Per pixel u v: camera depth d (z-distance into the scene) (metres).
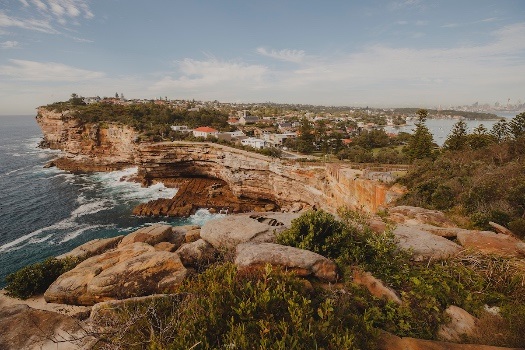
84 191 55.59
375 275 6.16
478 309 5.55
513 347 4.59
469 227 11.27
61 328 5.09
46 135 104.19
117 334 4.09
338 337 3.64
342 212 8.38
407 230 8.38
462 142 44.47
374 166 36.22
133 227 39.22
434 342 4.42
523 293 5.68
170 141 70.06
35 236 35.34
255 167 51.41
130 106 111.62
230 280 4.62
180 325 3.92
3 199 48.94
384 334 4.53
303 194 45.12
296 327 3.62
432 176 20.86
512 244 7.44
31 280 8.20
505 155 23.81
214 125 109.88
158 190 57.62
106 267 7.89
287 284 4.85
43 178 64.50
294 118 162.25
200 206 49.22
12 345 4.77
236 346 3.45
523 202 12.63
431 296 5.61
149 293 6.61
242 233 8.12
